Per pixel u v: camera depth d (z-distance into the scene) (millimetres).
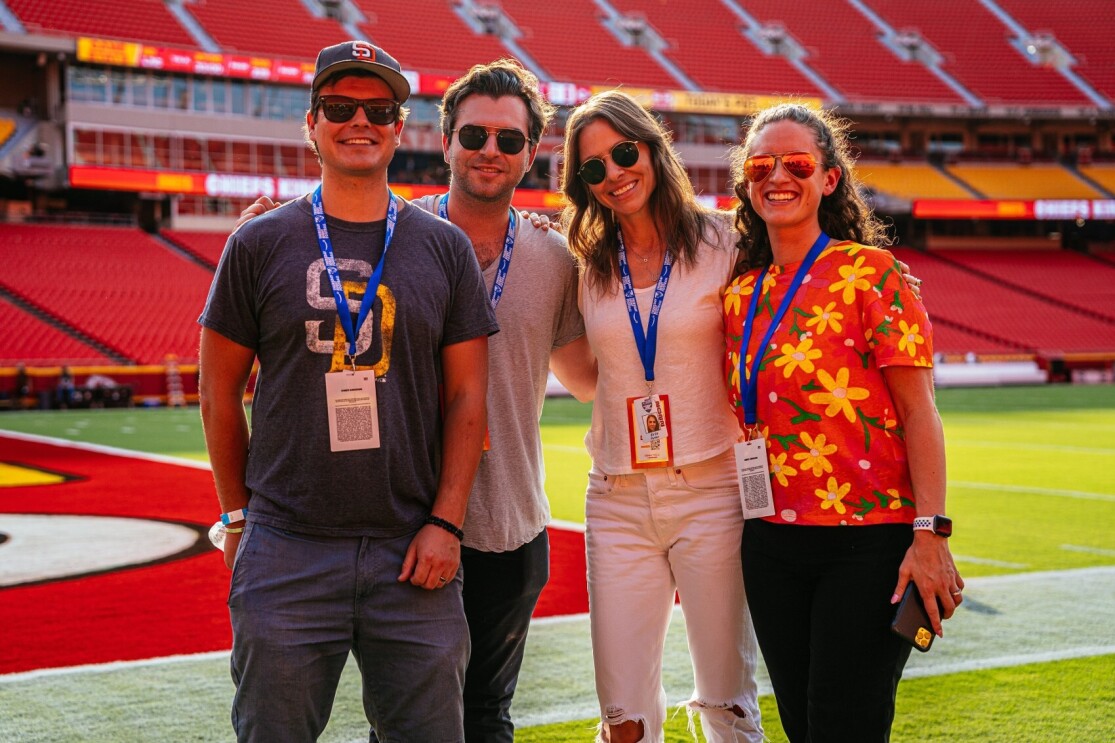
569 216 3316
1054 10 45094
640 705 3062
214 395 2596
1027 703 4094
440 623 2572
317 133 2600
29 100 29297
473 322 2689
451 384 2705
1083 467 12211
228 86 30969
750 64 39250
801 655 2791
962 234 40406
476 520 3078
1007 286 36938
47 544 7711
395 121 2613
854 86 39188
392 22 36219
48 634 5250
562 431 17234
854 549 2656
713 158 36188
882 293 2676
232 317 2549
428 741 2531
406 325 2551
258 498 2562
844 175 2969
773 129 2826
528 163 3219
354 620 2533
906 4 44500
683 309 3076
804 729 2811
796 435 2721
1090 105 39938
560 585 6305
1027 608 5645
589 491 3266
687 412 3070
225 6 33969
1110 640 5000
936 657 4734
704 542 3047
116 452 14102
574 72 36250
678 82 37219
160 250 29812
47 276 27078
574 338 3400
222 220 32500
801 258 2848
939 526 2570
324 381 2508
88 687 4406
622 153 3059
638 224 3178
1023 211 36406
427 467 2631
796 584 2762
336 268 2537
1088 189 39188
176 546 7637
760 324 2846
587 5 40344
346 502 2512
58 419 20109
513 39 37344
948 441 15328
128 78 29750
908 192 37531
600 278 3197
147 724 3955
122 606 5840
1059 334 33781
